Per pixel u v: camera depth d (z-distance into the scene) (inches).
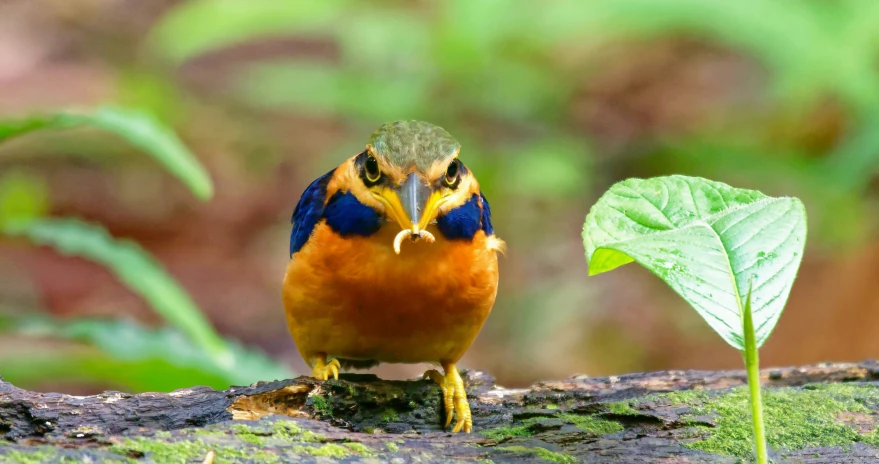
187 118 705.6
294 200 657.0
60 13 807.7
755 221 183.3
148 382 351.3
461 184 266.8
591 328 547.8
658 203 196.2
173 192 660.1
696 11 536.1
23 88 697.0
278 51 797.2
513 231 576.7
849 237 552.4
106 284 588.1
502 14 565.9
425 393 273.0
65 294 569.0
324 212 270.4
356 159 270.4
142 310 565.3
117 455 193.5
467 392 284.4
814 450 231.5
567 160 571.2
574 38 669.3
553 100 618.2
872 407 251.6
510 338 544.7
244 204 654.5
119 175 668.7
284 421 215.6
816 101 605.9
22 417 221.6
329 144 690.8
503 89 583.5
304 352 292.2
